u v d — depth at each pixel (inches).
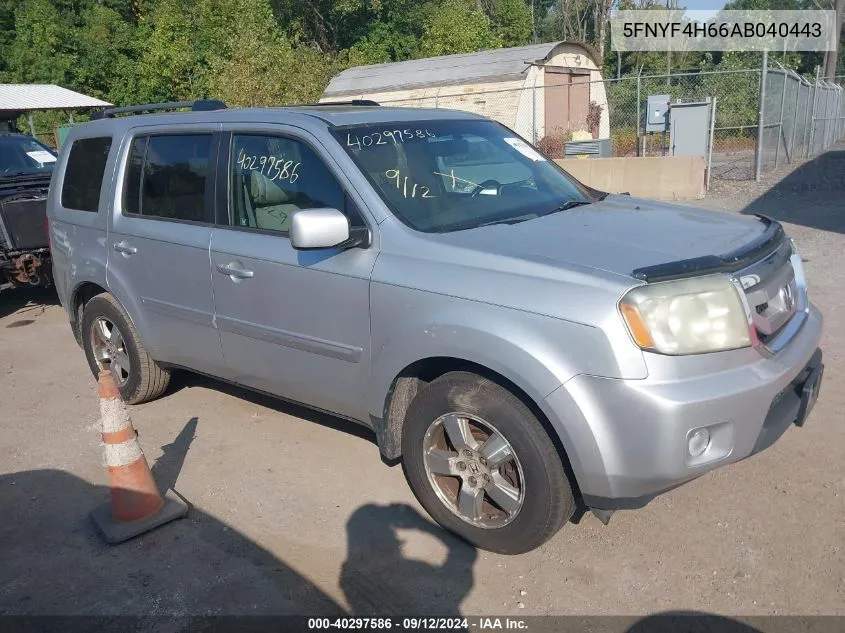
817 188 524.4
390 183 145.3
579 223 141.4
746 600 118.6
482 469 130.0
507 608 120.4
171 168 180.1
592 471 114.3
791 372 120.6
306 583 128.5
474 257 126.3
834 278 291.9
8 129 725.9
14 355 265.0
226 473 167.5
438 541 138.7
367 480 161.5
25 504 159.2
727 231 135.4
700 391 109.5
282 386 161.6
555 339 114.2
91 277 199.8
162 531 145.8
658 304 110.0
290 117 158.7
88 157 205.8
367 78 908.6
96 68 1217.4
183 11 1187.3
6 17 1362.0
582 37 1798.7
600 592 122.8
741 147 878.4
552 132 796.0
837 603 116.6
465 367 130.6
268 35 1027.3
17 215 282.0
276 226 156.1
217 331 169.5
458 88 812.0
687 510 143.3
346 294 140.7
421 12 1326.3
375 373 138.9
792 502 143.6
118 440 144.5
